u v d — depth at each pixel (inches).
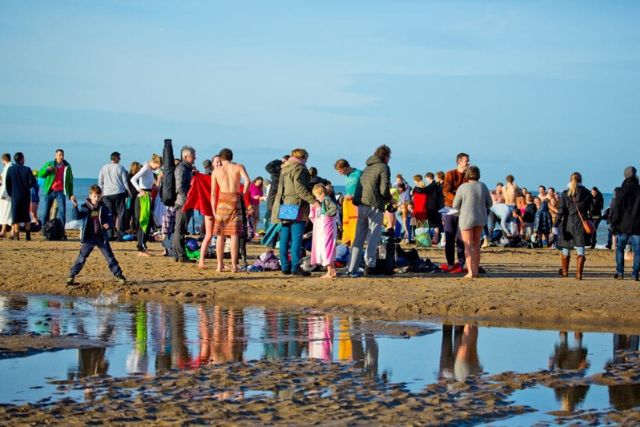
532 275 1055.0
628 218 1007.0
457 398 453.7
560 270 1044.5
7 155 1485.0
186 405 426.9
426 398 450.0
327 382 483.2
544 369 530.6
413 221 1691.7
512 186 1717.5
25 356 544.4
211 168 1241.4
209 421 400.8
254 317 721.0
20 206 1454.2
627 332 675.4
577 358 568.4
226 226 1004.6
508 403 447.5
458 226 1026.1
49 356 544.7
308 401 438.9
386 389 469.1
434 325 695.7
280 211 967.0
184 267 1050.7
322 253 949.8
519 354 579.5
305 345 598.5
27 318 693.9
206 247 1044.5
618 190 1016.9
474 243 970.1
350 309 768.9
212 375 494.0
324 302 797.2
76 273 884.6
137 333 633.6
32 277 933.8
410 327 681.6
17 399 436.5
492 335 653.3
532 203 1750.7
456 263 1050.7
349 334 644.7
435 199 1103.0
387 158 972.6
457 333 659.4
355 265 970.1
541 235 1743.4
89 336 615.5
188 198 1039.6
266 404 431.2
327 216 949.8
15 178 1450.5
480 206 965.2
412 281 932.0
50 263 1077.8
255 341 609.9
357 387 472.7
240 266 1067.9
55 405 424.2
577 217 997.2
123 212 1467.8
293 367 521.3
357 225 970.7
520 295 825.5
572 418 420.8
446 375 510.0
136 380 479.2
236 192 1008.2
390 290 855.7
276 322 695.7
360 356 562.9
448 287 883.4
